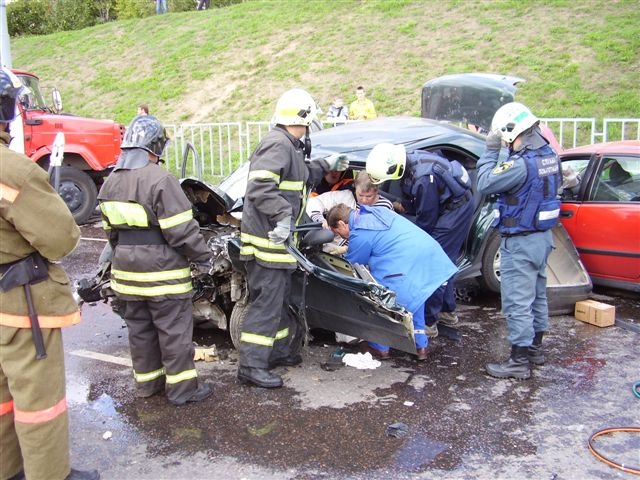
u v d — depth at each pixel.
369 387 4.19
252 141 13.27
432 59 16.77
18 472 3.02
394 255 4.32
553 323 5.41
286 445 3.46
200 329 5.30
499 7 18.78
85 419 3.82
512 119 4.05
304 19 21.69
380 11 20.75
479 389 4.13
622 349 4.79
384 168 4.37
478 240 5.53
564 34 16.05
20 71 10.65
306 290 4.49
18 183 2.69
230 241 4.32
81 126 10.29
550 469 3.19
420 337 4.48
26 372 2.79
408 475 3.15
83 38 25.75
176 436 3.59
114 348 5.02
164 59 21.61
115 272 3.89
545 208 4.09
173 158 14.16
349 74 17.22
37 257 2.85
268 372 4.21
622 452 3.34
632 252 5.61
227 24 23.19
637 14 16.19
